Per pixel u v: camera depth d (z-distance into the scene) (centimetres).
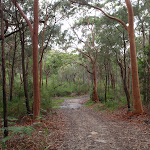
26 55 1599
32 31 873
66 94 3866
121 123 801
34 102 834
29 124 748
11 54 1622
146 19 1229
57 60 2992
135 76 1007
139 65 1456
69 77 5434
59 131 646
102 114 1186
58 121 901
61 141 509
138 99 991
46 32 1345
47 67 3350
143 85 1262
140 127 677
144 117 862
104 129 675
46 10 1149
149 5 1148
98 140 517
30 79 1445
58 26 1293
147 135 545
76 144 480
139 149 420
